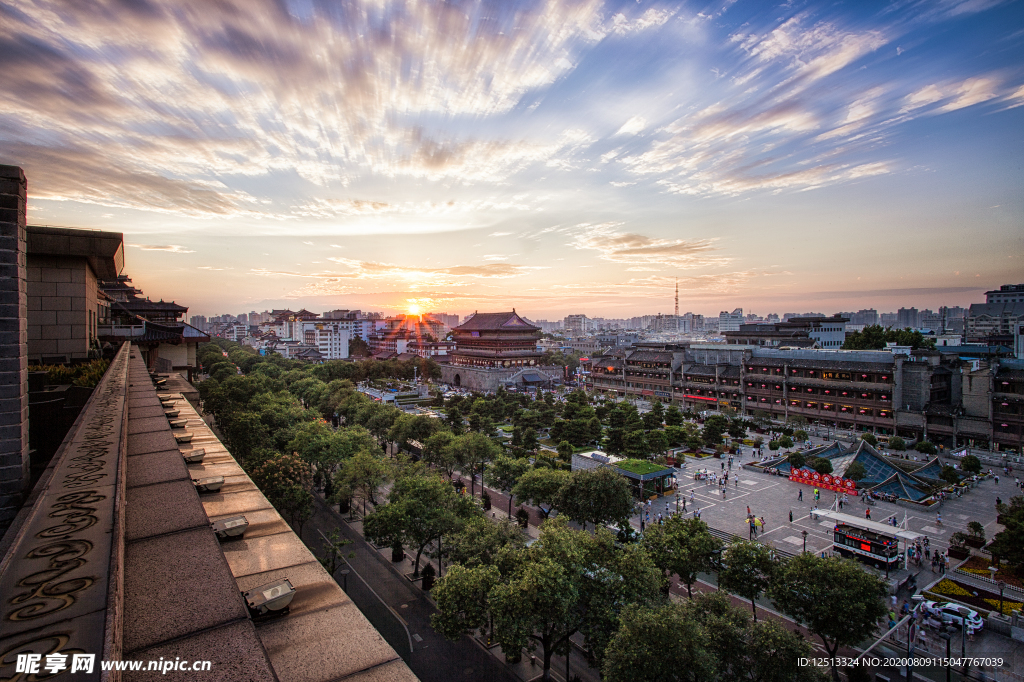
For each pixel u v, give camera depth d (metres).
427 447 78.50
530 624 31.59
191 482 11.79
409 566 52.66
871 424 111.56
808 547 56.09
